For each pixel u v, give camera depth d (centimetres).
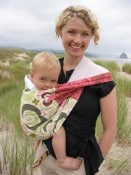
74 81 143
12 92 624
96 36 148
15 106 407
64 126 144
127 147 301
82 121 143
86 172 146
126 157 279
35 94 145
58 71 146
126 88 568
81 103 141
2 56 2480
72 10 144
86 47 147
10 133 325
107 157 275
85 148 145
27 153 249
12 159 246
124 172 253
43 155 152
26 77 154
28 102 146
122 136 311
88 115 142
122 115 334
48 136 144
